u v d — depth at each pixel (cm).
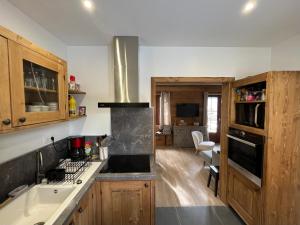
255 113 204
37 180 163
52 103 156
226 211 262
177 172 422
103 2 150
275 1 149
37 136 181
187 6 157
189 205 278
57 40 231
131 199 188
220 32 214
